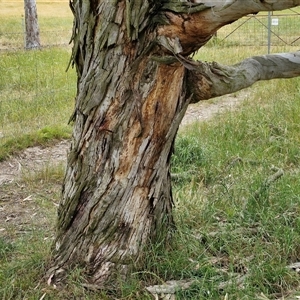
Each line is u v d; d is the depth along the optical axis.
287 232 3.54
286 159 5.32
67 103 8.30
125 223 3.00
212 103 8.52
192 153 5.48
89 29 2.81
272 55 3.15
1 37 18.70
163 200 3.20
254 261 3.27
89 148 2.94
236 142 5.87
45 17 26.48
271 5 2.11
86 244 3.05
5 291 3.03
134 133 2.85
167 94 2.76
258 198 4.15
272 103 7.52
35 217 4.46
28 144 6.51
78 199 3.03
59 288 3.00
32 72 10.20
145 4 2.52
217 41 14.44
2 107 7.82
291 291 3.04
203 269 3.14
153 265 3.11
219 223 3.81
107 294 2.95
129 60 2.73
